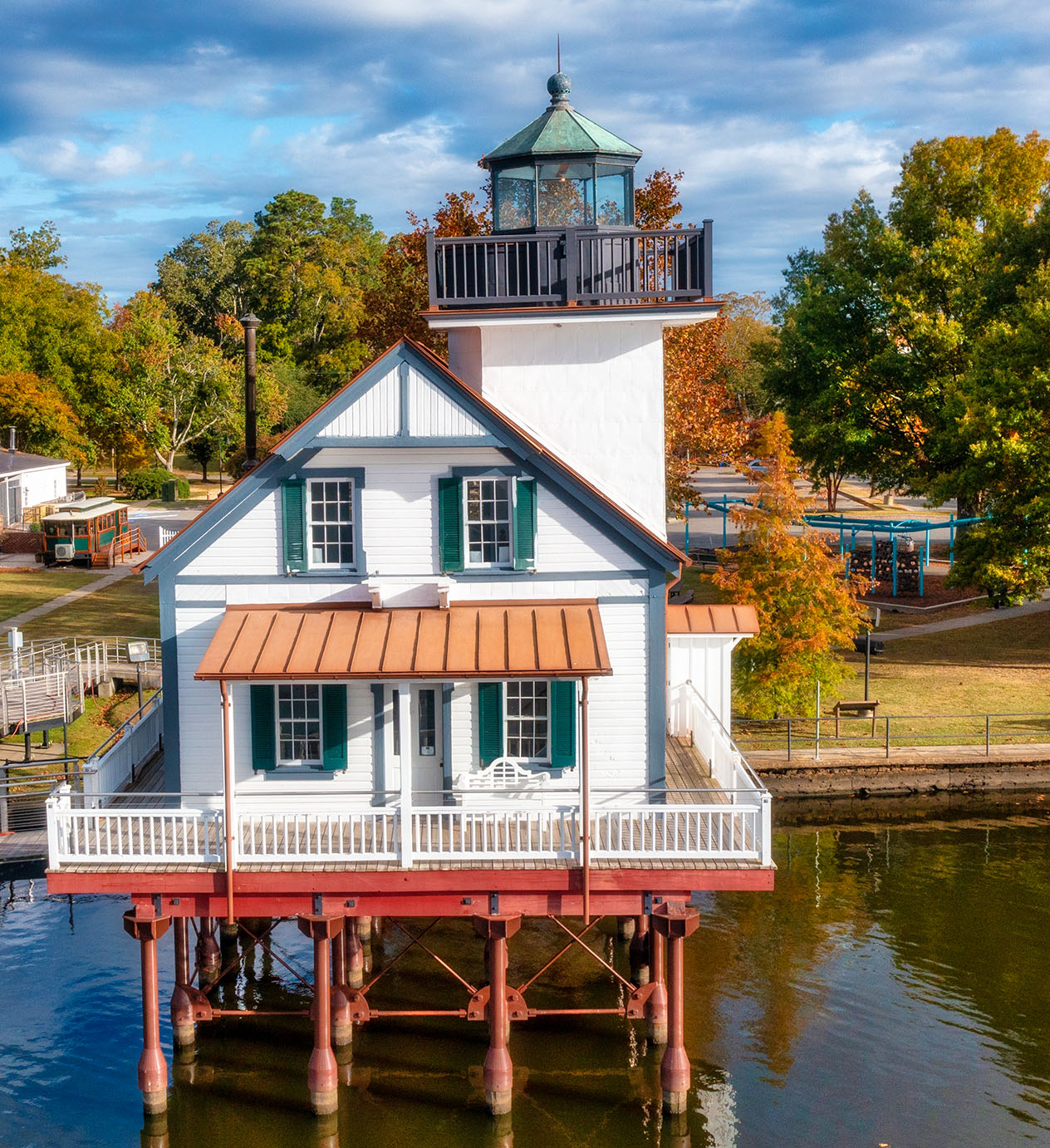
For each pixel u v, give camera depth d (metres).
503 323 20.80
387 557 19.56
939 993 22.09
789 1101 18.66
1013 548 40.19
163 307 89.62
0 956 23.64
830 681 34.19
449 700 19.44
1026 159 53.12
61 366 86.19
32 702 31.00
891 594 52.41
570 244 20.72
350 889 17.30
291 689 19.56
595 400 21.47
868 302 53.97
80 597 51.53
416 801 19.73
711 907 26.22
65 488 76.25
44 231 111.12
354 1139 17.83
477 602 19.48
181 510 76.62
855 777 33.03
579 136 21.08
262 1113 18.50
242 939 25.11
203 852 17.91
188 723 19.62
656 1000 20.25
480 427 18.94
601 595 19.53
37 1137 17.84
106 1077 19.52
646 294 20.88
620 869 17.27
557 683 19.39
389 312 47.31
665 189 43.53
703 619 24.14
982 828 31.14
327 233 106.31
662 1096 18.22
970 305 49.50
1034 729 35.19
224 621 18.86
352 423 18.94
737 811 17.50
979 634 45.59
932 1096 18.81
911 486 55.75
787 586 33.41
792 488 33.88
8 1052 20.14
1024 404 40.31
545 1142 17.69
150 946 17.84
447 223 44.41
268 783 19.62
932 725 35.66
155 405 85.88
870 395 53.22
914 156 54.62
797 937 24.56
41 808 28.55
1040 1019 21.11
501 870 17.25
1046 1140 17.66
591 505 19.27
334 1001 20.27
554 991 22.41
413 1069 19.75
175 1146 17.70
